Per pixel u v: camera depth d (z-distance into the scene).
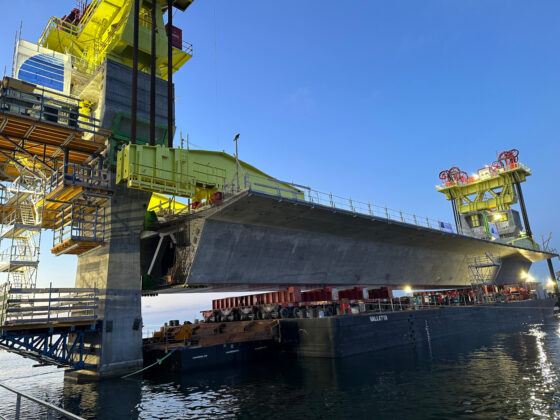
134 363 26.61
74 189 25.97
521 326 55.75
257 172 36.50
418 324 38.62
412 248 46.38
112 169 28.02
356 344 31.08
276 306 35.44
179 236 30.70
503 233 74.56
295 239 33.97
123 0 33.41
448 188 81.12
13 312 21.97
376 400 17.38
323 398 18.27
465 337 42.62
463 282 61.25
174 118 32.31
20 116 23.02
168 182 28.30
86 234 28.05
